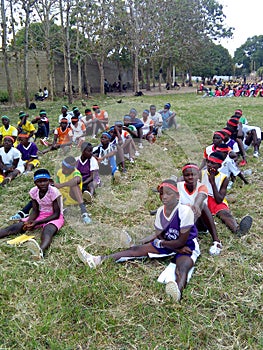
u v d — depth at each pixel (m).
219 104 16.92
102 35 22.16
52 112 14.33
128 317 2.76
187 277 3.12
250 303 2.88
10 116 13.36
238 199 4.88
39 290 3.05
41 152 7.34
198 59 33.41
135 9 22.41
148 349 2.45
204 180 4.15
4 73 23.25
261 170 6.10
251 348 2.46
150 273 3.28
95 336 2.56
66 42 17.81
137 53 23.61
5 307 2.86
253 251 3.61
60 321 2.71
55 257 3.57
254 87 24.62
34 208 4.04
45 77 24.67
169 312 2.80
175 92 28.84
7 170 5.78
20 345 2.49
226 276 3.21
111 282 3.14
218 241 3.64
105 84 28.98
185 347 2.46
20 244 3.79
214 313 2.79
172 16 25.27
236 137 6.34
